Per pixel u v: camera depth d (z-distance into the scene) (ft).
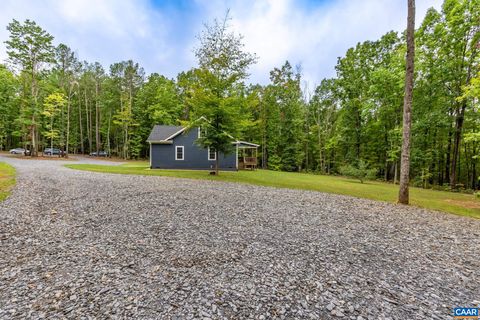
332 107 96.84
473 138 30.07
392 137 61.41
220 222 16.62
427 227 17.67
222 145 45.21
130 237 13.50
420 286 9.30
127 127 109.50
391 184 56.85
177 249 12.04
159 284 8.85
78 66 108.47
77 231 14.24
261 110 99.60
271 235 14.43
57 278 9.12
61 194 23.36
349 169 58.13
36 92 81.15
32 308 7.33
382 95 61.82
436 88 50.29
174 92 116.67
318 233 15.12
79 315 7.04
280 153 100.42
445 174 62.80
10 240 12.65
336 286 9.04
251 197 25.86
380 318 7.25
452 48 47.50
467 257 12.31
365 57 72.84
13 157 76.18
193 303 7.76
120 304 7.62
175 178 39.58
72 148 124.26
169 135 66.59
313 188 36.17
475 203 30.42
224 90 44.65
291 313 7.36
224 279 9.29
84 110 124.26
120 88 115.96
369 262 11.28
